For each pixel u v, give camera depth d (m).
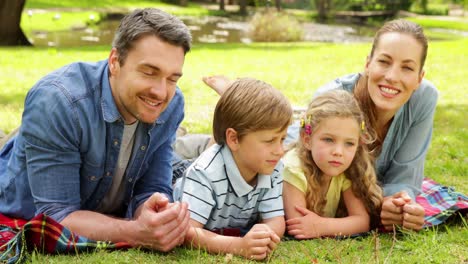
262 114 2.80
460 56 12.15
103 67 2.92
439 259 2.82
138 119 2.90
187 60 11.67
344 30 25.16
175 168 3.82
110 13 25.94
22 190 3.00
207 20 26.75
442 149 5.11
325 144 3.14
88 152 2.92
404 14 34.72
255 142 2.85
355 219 3.21
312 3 35.41
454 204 3.37
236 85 2.93
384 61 3.31
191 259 2.73
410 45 3.26
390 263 2.77
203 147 4.20
